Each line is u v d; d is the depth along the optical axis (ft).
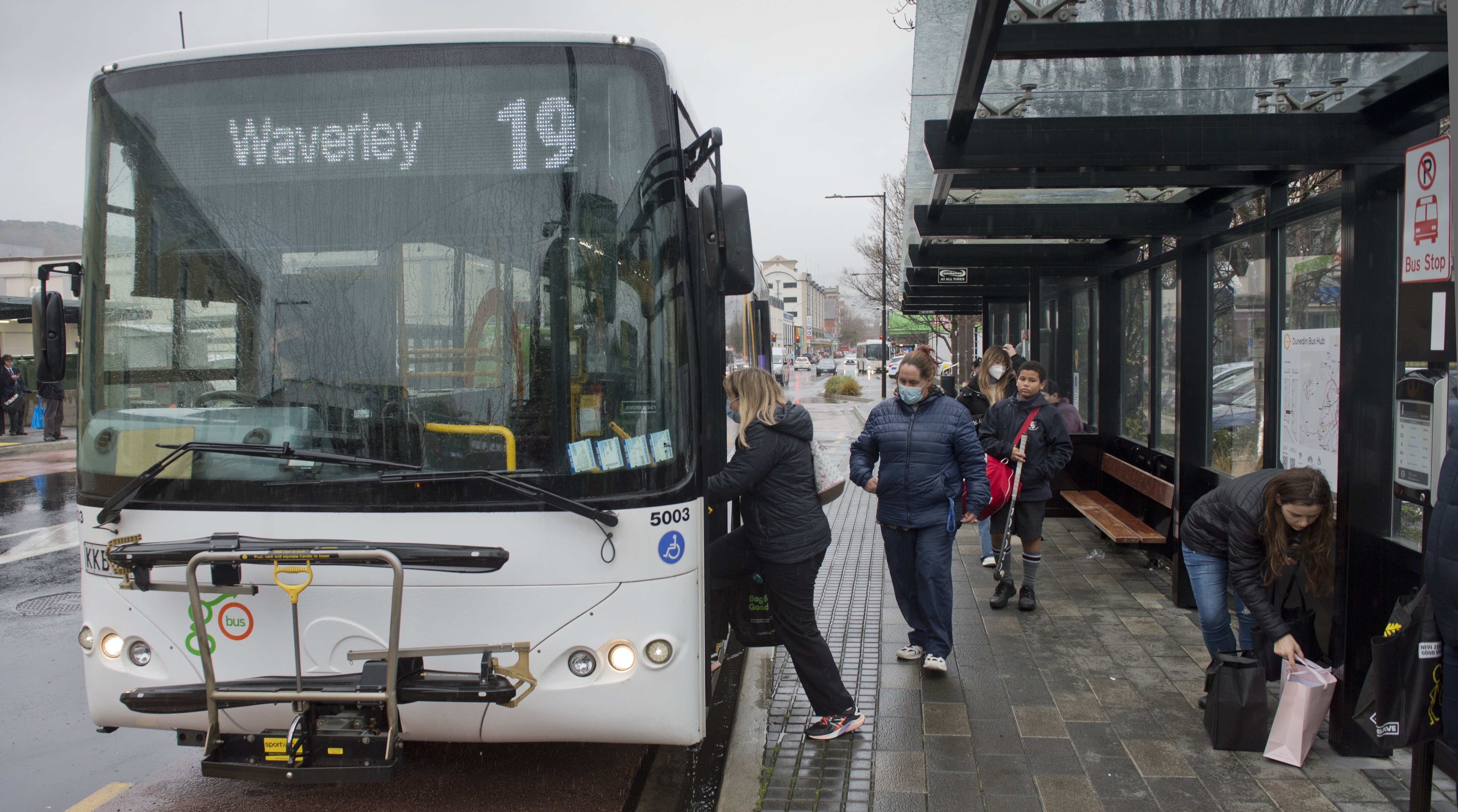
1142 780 12.76
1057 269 31.32
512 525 10.57
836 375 147.74
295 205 11.05
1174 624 20.02
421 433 10.81
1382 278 13.34
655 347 10.87
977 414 33.88
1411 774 11.28
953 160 15.85
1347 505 13.33
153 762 14.43
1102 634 19.40
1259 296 19.58
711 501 13.01
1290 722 13.14
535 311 10.83
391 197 10.96
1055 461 20.90
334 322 10.95
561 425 10.77
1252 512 13.41
